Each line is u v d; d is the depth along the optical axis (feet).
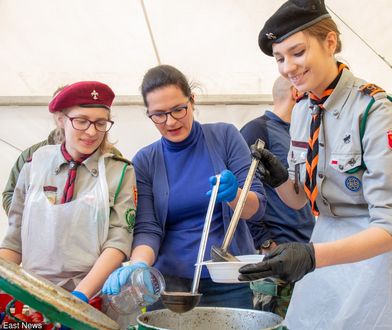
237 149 6.12
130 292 4.16
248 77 11.10
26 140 11.15
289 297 6.77
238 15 10.34
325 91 4.97
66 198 5.21
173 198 5.88
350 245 4.17
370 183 4.61
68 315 2.93
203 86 11.17
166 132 5.94
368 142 4.62
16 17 10.16
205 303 5.74
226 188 5.04
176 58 10.93
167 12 10.27
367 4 10.03
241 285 5.79
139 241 5.56
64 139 5.57
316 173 5.08
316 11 4.56
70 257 5.00
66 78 10.94
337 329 4.83
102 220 5.10
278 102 8.00
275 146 7.63
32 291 2.85
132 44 10.70
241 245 5.88
